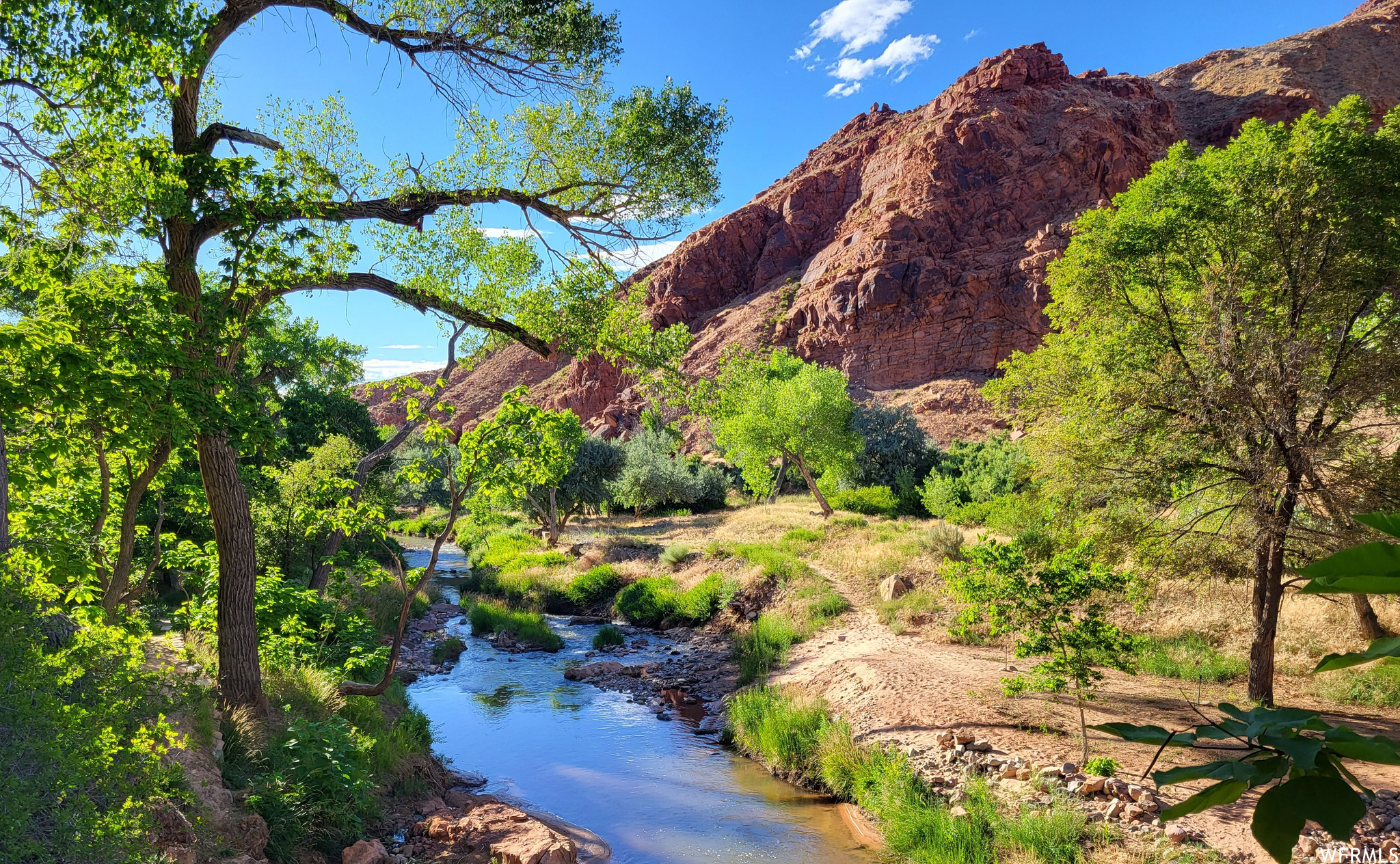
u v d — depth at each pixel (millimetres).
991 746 10250
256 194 8641
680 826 9977
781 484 50000
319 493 11039
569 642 21750
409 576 11203
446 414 10891
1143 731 893
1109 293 11969
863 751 11055
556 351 12219
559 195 11742
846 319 82938
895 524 30000
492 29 10188
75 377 7398
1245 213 10906
